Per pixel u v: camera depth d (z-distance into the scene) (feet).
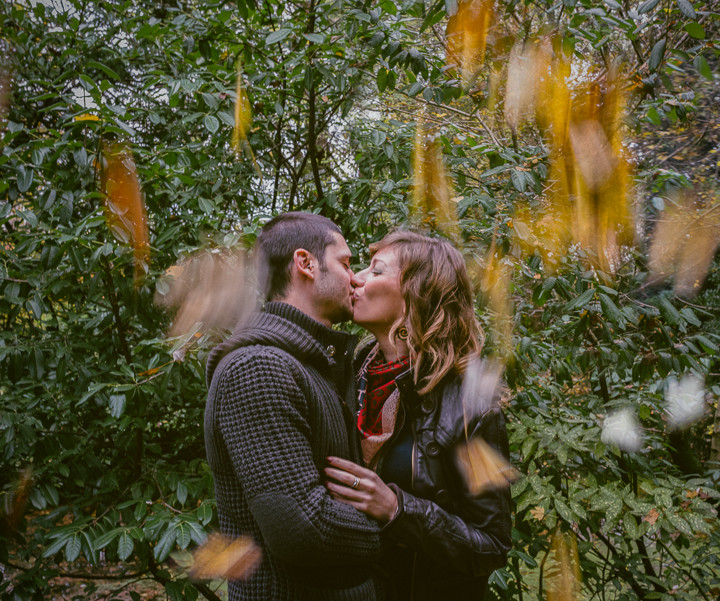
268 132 7.26
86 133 5.51
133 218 4.91
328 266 3.30
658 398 6.50
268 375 2.75
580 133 5.13
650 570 7.14
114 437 5.87
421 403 3.44
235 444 2.69
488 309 5.62
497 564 3.25
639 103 5.35
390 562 3.38
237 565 2.78
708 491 6.00
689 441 9.33
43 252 4.59
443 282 3.67
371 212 6.49
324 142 8.49
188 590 5.46
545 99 5.20
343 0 5.35
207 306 5.26
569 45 4.95
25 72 6.55
